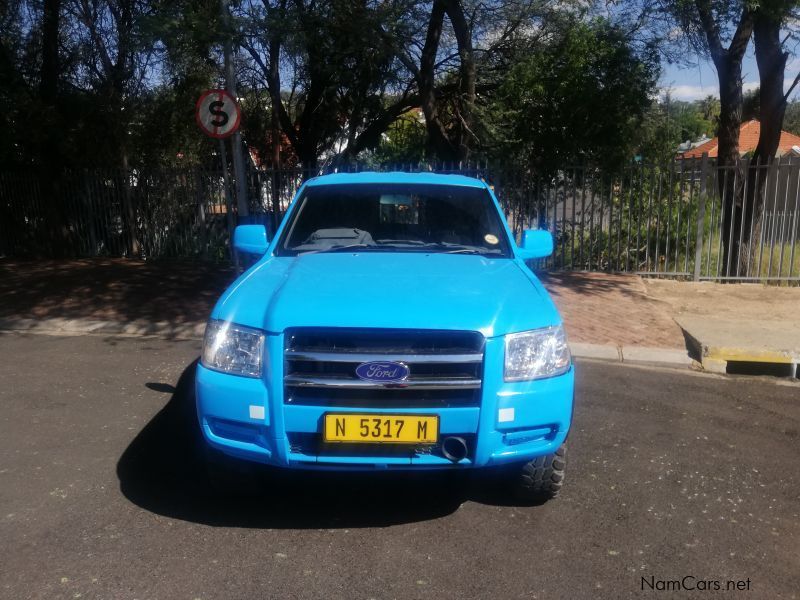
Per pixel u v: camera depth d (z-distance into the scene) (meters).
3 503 3.89
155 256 13.79
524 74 11.63
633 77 11.23
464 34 12.62
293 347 3.37
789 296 9.87
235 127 8.77
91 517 3.74
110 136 14.02
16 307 9.16
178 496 4.00
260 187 13.11
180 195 13.47
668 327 8.09
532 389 3.43
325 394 3.36
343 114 15.84
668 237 11.27
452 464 3.40
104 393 5.82
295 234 4.84
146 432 4.96
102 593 3.07
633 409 5.61
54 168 13.71
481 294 3.67
